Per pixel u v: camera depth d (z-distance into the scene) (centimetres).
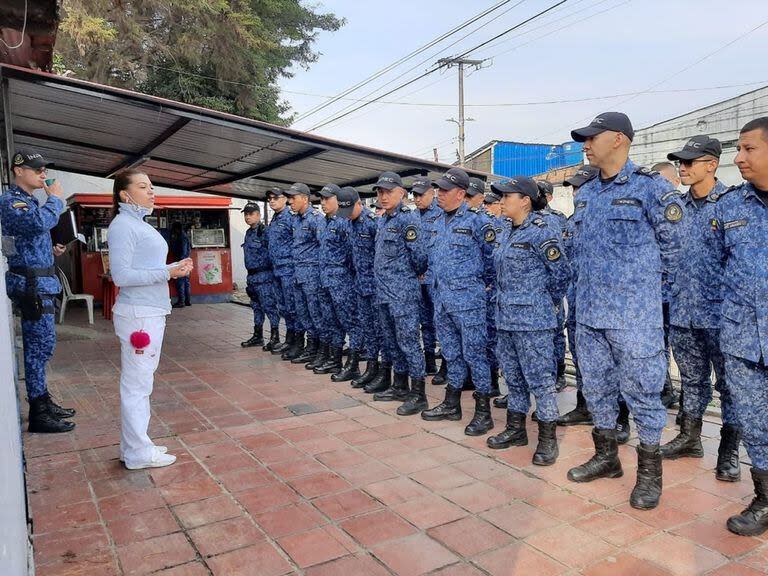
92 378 571
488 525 276
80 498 308
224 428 418
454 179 403
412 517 284
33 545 261
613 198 293
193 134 600
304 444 385
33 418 407
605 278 294
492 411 464
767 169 252
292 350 671
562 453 367
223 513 290
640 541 260
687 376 352
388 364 508
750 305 263
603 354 309
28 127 636
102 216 1082
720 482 320
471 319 396
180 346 742
